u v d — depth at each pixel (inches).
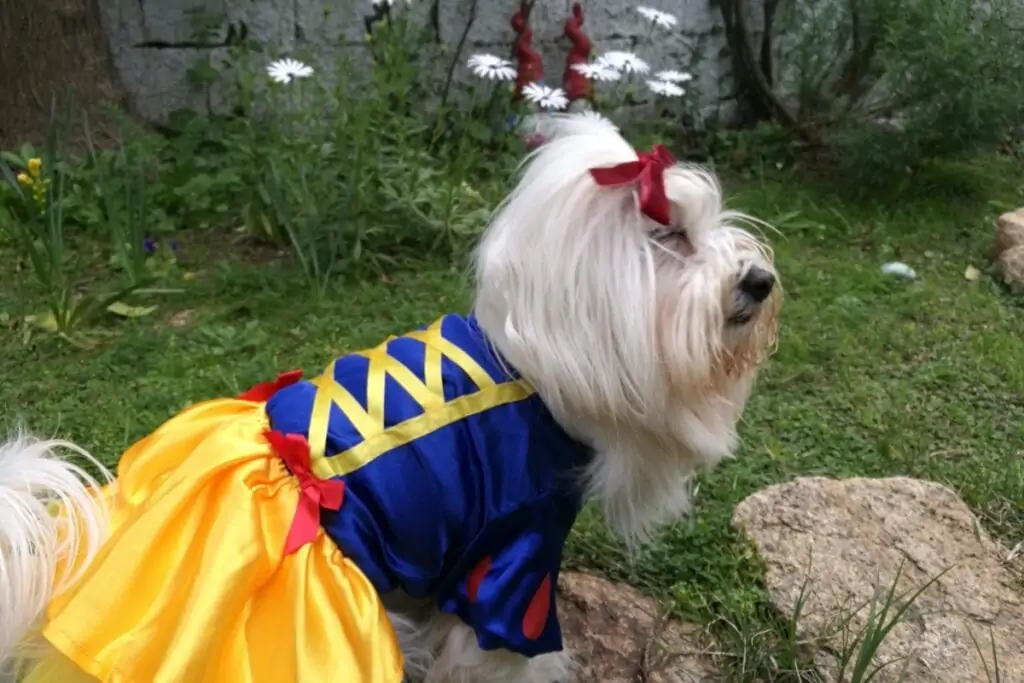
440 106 54.8
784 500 29.4
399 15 57.1
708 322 19.6
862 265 46.9
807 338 40.2
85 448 31.3
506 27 59.9
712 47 65.6
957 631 25.4
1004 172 59.4
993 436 34.6
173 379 35.4
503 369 20.2
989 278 46.1
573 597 26.6
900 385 37.4
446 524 19.1
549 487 19.9
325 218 43.9
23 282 41.1
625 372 19.2
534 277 19.0
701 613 26.5
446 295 41.6
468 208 47.2
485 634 19.2
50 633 16.6
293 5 57.0
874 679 24.0
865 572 27.1
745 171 60.1
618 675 24.6
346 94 49.8
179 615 17.0
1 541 17.3
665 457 21.4
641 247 19.2
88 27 53.9
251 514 18.3
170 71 56.4
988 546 28.6
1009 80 53.8
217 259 45.2
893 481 30.4
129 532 17.8
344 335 38.7
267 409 21.0
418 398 19.7
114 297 39.2
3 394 34.2
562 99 49.6
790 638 24.8
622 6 62.1
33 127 52.7
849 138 55.2
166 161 52.4
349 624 18.0
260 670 17.4
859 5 58.9
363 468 19.1
